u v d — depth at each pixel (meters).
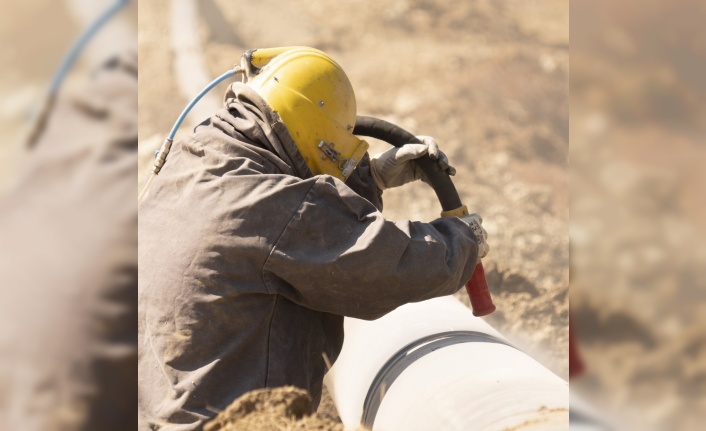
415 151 8.66
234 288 7.39
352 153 8.34
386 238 7.37
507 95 27.34
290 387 7.13
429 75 28.33
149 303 7.67
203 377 7.39
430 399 7.61
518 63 29.78
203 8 30.12
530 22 34.03
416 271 7.56
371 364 9.42
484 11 34.28
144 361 7.68
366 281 7.45
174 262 7.54
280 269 7.35
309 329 8.09
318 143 8.12
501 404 6.98
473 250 8.25
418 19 33.34
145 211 7.98
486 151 23.86
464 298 14.17
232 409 6.96
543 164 23.88
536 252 18.64
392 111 25.98
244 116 8.00
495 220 19.83
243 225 7.32
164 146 8.17
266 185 7.41
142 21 29.11
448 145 23.62
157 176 8.15
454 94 27.05
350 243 7.39
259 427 6.73
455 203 8.77
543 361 13.33
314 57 8.36
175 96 24.52
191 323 7.42
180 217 7.62
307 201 7.39
